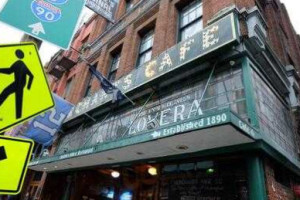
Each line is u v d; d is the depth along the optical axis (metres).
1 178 2.23
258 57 5.76
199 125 3.86
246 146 4.27
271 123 5.60
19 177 2.30
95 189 8.84
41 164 8.30
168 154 5.36
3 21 3.60
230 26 5.47
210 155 4.88
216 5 6.87
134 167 7.71
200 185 4.92
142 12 10.70
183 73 6.35
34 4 4.00
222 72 5.70
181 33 8.39
